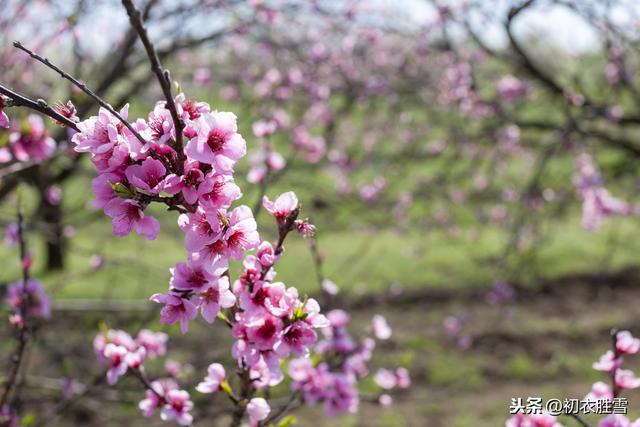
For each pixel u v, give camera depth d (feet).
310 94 20.92
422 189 28.50
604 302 26.99
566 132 18.92
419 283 29.81
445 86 23.81
